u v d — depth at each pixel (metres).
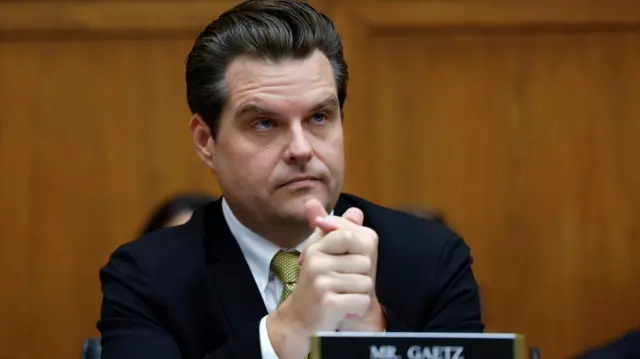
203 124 3.70
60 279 7.56
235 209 3.73
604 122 7.59
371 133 7.59
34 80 7.50
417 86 7.61
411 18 7.55
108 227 7.55
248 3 3.67
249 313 3.80
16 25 7.46
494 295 7.64
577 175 7.61
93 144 7.52
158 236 4.08
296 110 3.43
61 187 7.54
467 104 7.61
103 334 3.83
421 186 7.62
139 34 7.52
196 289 3.84
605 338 7.62
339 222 3.30
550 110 7.60
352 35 7.55
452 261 4.12
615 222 7.61
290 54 3.44
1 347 7.55
